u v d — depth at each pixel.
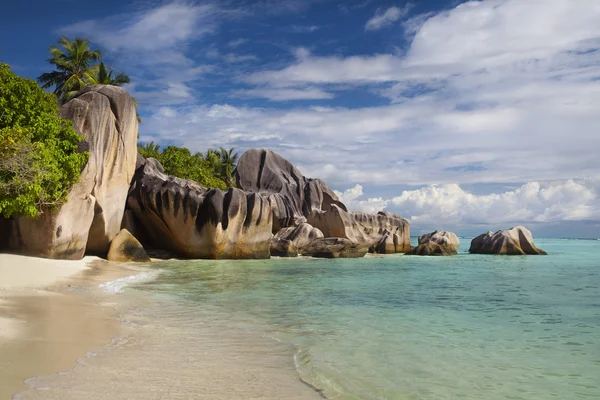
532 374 7.27
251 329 10.02
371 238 42.41
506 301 15.32
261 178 51.09
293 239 37.31
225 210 30.95
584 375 7.25
